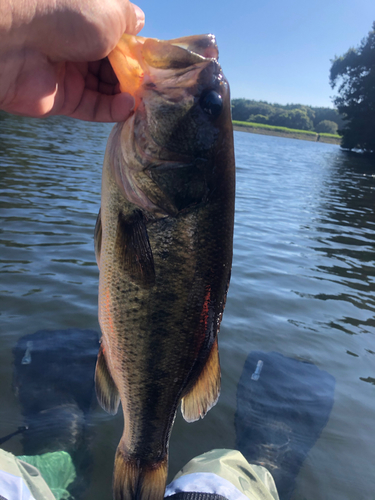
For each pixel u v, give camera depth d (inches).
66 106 11.3
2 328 26.0
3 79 9.4
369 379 26.7
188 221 11.8
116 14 9.6
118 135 11.7
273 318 33.0
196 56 11.2
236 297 35.7
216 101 11.3
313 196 101.8
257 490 16.4
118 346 12.4
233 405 22.7
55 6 8.9
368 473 19.7
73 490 16.8
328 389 25.0
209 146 11.6
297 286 40.5
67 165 87.9
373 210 94.7
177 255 11.8
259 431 21.1
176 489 15.5
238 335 29.6
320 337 31.1
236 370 25.7
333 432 21.7
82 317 28.5
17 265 35.1
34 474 15.4
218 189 12.0
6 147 97.4
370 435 21.9
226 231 12.3
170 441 20.1
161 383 12.8
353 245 59.3
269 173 138.2
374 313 36.8
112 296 12.2
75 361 23.8
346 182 144.9
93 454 18.5
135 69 10.9
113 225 11.9
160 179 11.5
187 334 12.5
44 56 9.5
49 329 26.6
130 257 11.7
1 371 22.2
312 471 19.3
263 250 50.4
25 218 47.7
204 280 12.3
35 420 19.5
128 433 13.5
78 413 20.3
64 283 33.0
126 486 13.6
